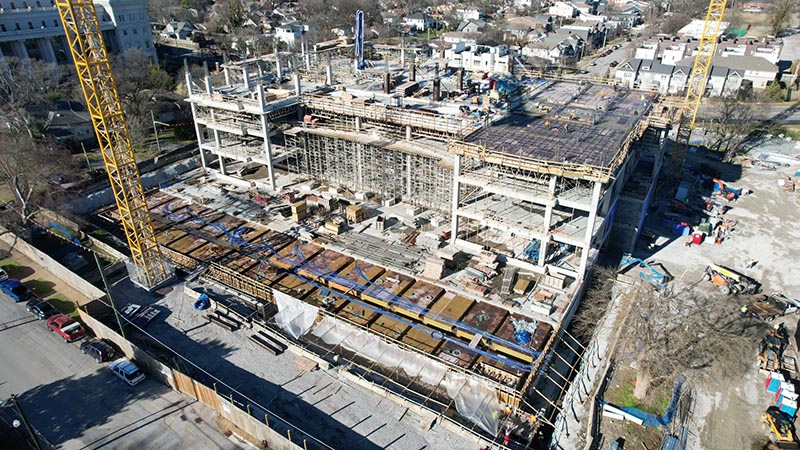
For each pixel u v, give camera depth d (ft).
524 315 185.47
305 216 249.55
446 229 234.38
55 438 147.54
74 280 208.54
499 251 215.92
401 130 256.32
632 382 168.66
